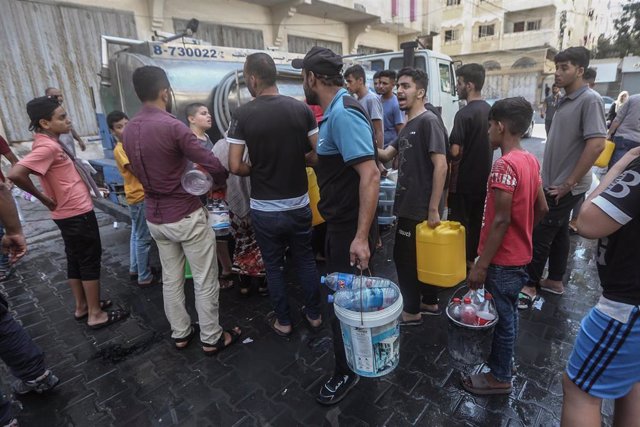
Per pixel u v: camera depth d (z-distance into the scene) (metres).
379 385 2.21
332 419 1.99
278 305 2.66
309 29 11.63
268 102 2.24
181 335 2.60
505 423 1.92
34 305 3.30
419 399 2.09
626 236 1.21
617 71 27.97
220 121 3.74
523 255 1.88
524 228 1.85
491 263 1.93
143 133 2.17
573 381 1.40
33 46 6.76
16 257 2.00
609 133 4.47
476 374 2.18
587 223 1.25
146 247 3.48
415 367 2.34
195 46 3.92
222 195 3.31
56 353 2.63
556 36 24.44
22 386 2.21
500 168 1.79
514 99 1.87
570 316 2.81
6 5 6.41
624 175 1.21
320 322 2.79
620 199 1.17
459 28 25.36
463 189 3.20
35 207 6.04
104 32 7.55
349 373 2.12
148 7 8.07
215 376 2.36
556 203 2.74
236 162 2.36
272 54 4.64
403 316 2.76
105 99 4.23
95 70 7.56
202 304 2.46
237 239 3.16
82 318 3.05
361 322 1.66
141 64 3.55
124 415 2.09
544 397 2.07
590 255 3.84
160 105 2.26
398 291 1.81
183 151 2.21
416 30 14.58
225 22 9.40
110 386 2.31
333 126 1.74
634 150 1.29
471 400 2.07
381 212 4.12
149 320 3.00
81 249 2.76
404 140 2.49
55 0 6.87
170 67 3.62
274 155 2.29
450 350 2.10
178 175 2.26
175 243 2.46
